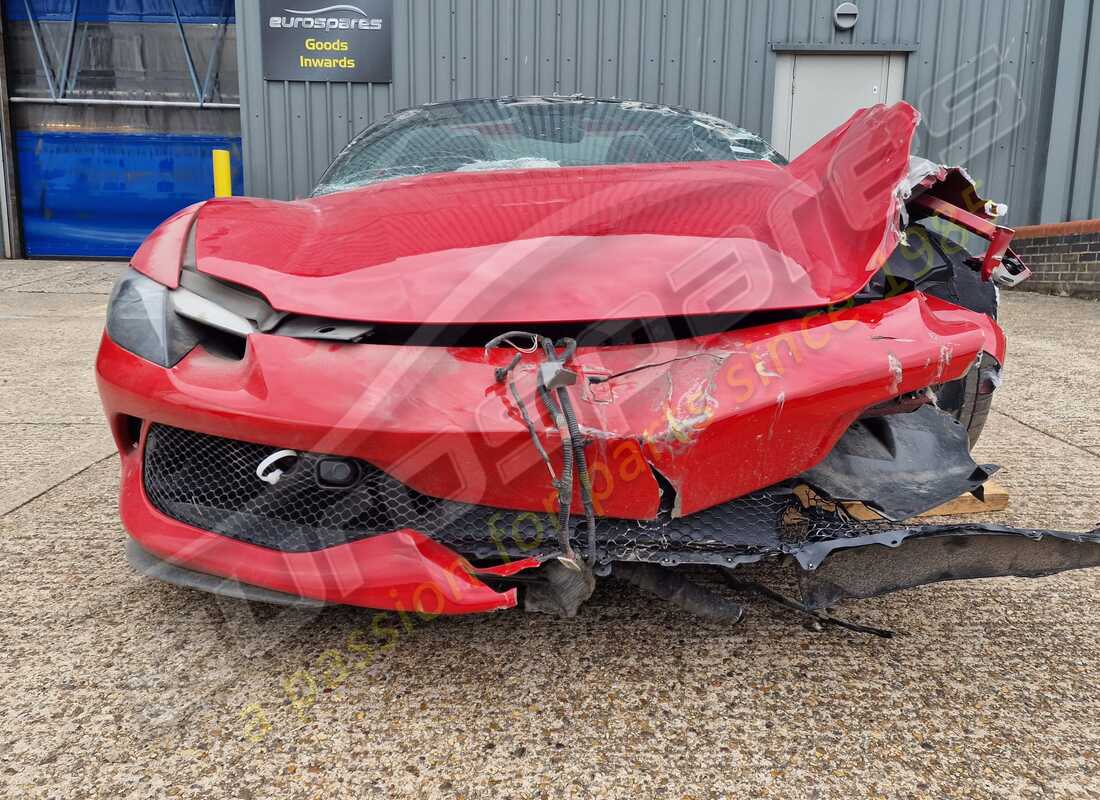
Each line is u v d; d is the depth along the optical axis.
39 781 1.12
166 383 1.35
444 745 1.21
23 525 2.02
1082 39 6.74
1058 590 1.72
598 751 1.19
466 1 6.92
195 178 9.05
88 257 9.09
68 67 8.71
